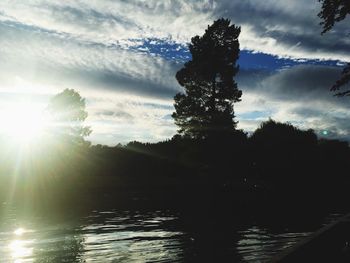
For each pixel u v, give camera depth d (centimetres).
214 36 5938
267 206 2852
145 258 1229
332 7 1534
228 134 5444
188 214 2391
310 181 4984
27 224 1980
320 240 827
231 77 5819
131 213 2448
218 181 4834
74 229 1825
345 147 5478
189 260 1195
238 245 1423
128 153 6156
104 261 1194
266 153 5200
